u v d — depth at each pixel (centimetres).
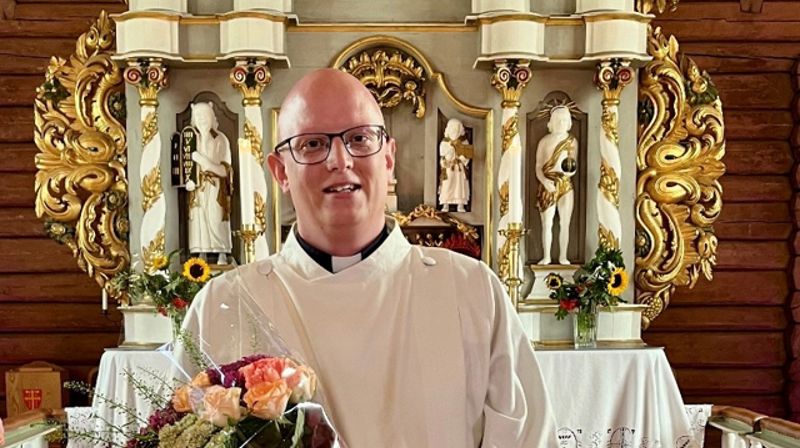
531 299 417
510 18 405
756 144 490
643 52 411
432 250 177
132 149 418
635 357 366
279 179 170
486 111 423
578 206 430
